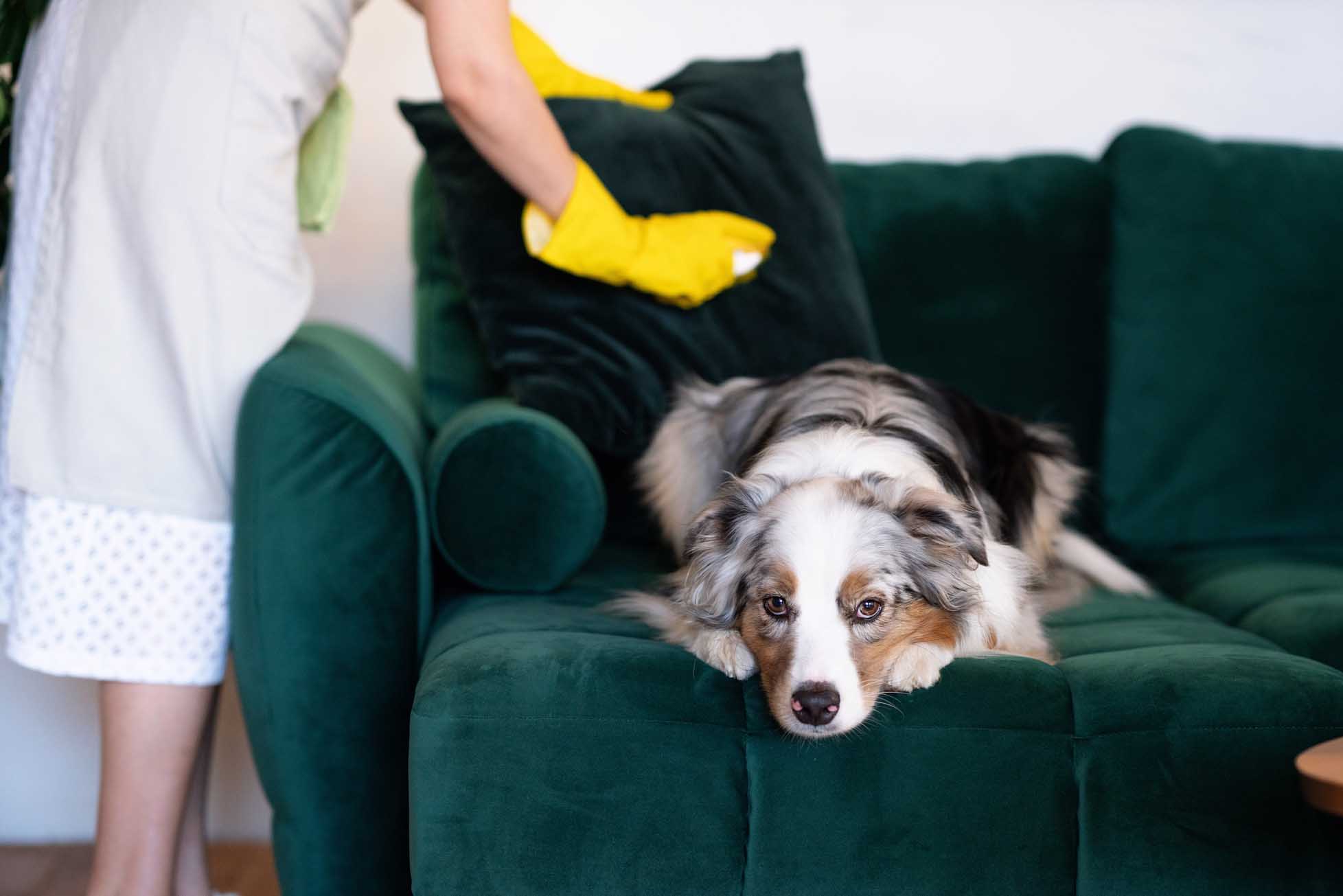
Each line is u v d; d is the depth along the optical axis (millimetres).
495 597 2172
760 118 2762
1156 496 2818
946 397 2514
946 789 1689
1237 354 2844
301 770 2014
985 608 1992
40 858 2912
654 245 2406
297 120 2135
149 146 1953
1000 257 2916
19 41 2152
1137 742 1707
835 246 2758
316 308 3273
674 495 2508
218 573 2080
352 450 2006
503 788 1671
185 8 1979
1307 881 1694
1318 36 3359
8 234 2289
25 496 2031
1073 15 3330
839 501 1961
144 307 1994
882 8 3303
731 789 1695
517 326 2545
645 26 3277
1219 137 3395
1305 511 2844
